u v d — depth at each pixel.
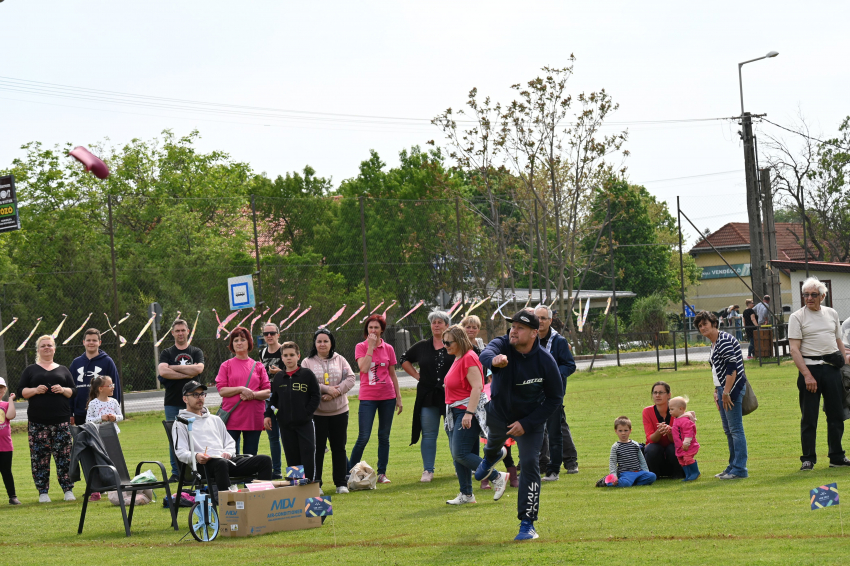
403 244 41.47
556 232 51.38
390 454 18.42
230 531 10.39
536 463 9.14
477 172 52.53
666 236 88.19
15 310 36.56
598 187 53.03
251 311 37.62
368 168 69.81
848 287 47.56
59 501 14.32
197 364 14.23
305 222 39.69
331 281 39.03
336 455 13.48
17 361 36.56
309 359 13.68
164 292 38.00
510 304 45.25
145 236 43.97
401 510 11.52
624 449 12.71
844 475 12.16
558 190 53.12
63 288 36.78
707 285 82.00
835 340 12.97
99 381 14.07
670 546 8.36
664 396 13.12
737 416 12.48
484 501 11.91
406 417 25.88
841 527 8.72
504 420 9.39
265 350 15.24
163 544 10.12
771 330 38.16
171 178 66.25
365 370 14.21
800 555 7.70
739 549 8.07
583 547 8.51
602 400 26.92
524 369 9.12
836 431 12.91
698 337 57.31
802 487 11.37
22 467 19.72
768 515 9.63
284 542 9.78
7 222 29.33
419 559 8.40
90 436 11.28
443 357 14.17
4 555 9.81
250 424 13.84
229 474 11.54
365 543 9.42
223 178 68.62
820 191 68.00
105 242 45.59
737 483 12.04
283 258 38.88
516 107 50.84
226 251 41.47
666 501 10.96
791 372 32.19
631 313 60.47
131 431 26.11
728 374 12.42
